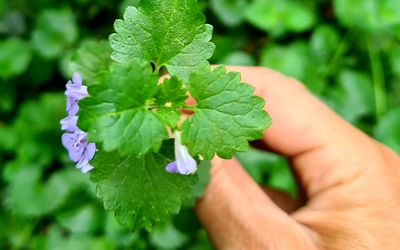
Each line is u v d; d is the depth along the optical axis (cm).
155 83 14
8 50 34
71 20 35
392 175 21
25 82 35
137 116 14
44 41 34
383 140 32
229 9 35
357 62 36
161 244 30
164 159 16
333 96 34
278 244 19
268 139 24
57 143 33
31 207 32
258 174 31
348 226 19
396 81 36
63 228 33
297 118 23
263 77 24
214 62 35
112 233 31
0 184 34
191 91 15
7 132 33
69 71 20
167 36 16
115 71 14
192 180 16
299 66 34
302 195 24
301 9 35
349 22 34
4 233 32
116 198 16
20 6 36
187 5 15
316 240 20
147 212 16
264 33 36
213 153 15
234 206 20
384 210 20
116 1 35
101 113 14
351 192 21
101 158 16
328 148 22
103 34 36
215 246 21
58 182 32
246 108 15
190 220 26
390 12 34
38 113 33
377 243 19
